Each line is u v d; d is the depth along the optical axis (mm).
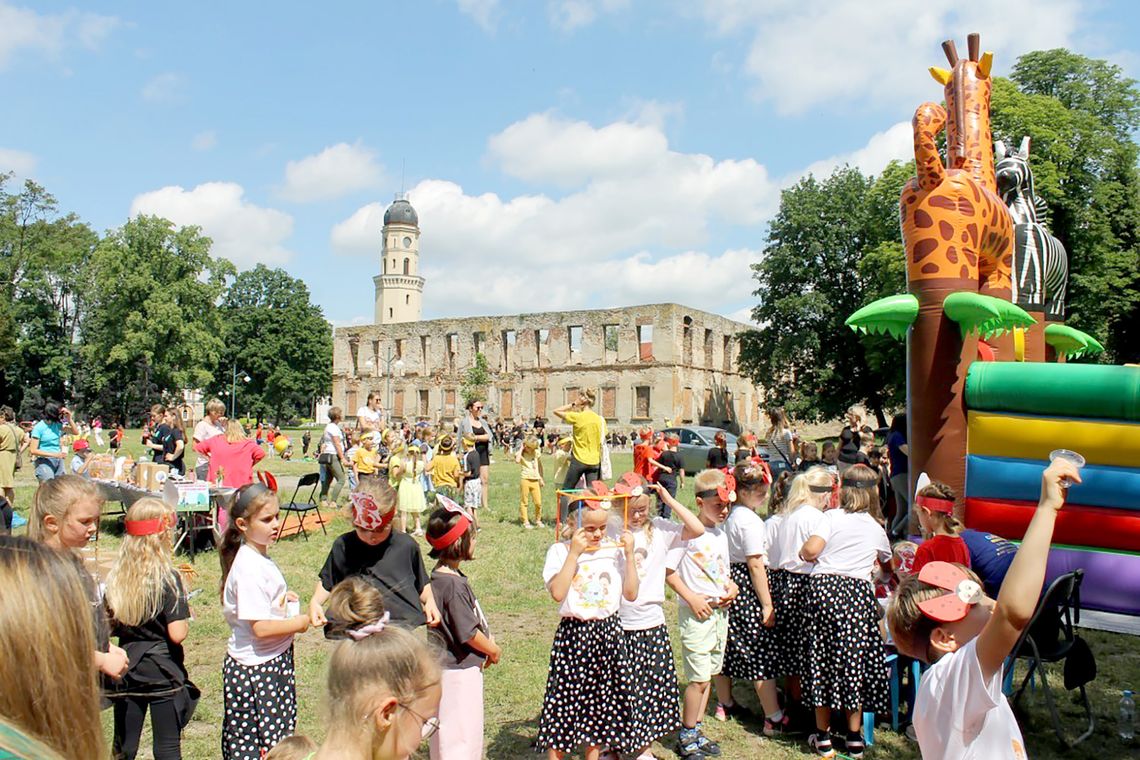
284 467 29438
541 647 7668
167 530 4402
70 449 28875
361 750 2371
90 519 4129
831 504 6129
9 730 1161
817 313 40125
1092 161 29734
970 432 7367
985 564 5414
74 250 64562
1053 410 6938
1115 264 29266
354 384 70438
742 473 6059
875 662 5469
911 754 5512
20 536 1436
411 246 98750
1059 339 10820
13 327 56281
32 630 1294
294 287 75000
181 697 4344
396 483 13828
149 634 4277
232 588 4293
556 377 59688
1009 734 2754
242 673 4293
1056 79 31609
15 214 59781
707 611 5340
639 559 5023
